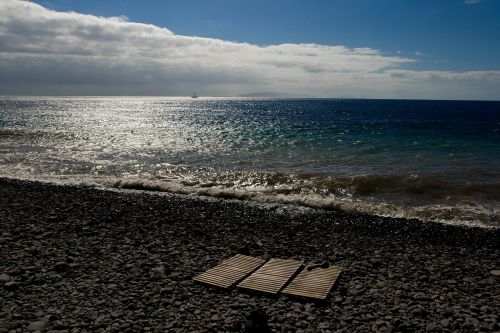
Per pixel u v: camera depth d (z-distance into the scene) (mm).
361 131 55031
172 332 7504
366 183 22609
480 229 15531
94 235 13406
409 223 16234
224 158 32125
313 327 7863
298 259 11844
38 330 7352
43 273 9977
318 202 19156
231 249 12516
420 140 43469
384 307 8781
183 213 16891
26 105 174250
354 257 12141
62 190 20953
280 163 29516
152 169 27844
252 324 7582
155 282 9719
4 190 20516
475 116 98688
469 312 8586
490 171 25828
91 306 8391
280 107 177000
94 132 54719
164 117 99688
